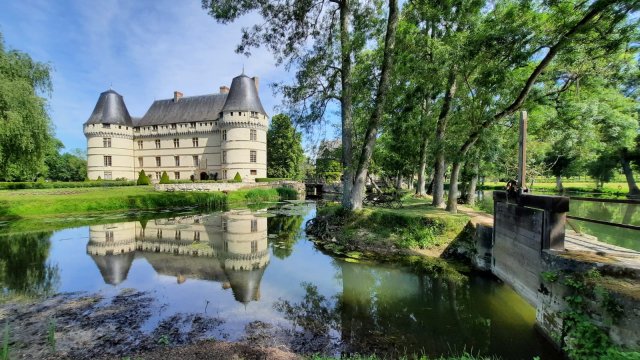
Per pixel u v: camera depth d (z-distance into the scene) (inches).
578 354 167.3
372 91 524.1
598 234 422.0
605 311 158.6
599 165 959.0
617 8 313.6
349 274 357.7
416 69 454.3
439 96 637.9
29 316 239.6
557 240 213.8
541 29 362.9
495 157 514.0
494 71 390.3
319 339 213.8
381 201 633.6
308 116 555.5
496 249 325.1
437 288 314.8
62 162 2532.0
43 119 690.2
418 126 556.1
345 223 512.7
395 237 448.8
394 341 212.2
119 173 1863.9
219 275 353.1
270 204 1152.8
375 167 930.1
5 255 436.1
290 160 1994.3
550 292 205.6
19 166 721.6
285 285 323.3
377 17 525.0
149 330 219.1
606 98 629.3
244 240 543.2
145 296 284.8
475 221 407.5
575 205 775.7
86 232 602.2
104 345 197.0
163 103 2018.9
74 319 234.8
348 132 541.6
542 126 593.3
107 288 305.7
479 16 418.0
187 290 303.1
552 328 201.0
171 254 446.0
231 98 1694.1
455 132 511.8
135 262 404.5
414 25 473.1
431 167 928.9
